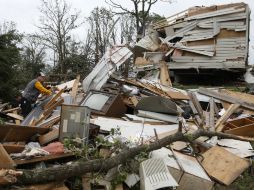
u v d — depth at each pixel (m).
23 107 10.35
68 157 6.09
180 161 6.61
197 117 10.30
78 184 5.47
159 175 5.57
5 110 12.19
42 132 7.15
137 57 23.50
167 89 13.48
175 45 22.78
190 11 22.62
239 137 8.81
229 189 6.55
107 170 5.70
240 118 10.23
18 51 17.78
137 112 9.90
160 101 9.53
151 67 21.88
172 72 23.80
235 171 6.89
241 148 8.21
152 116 9.47
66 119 6.80
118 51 12.65
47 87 13.02
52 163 5.91
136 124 8.77
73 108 6.80
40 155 5.75
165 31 23.47
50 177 4.98
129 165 5.98
